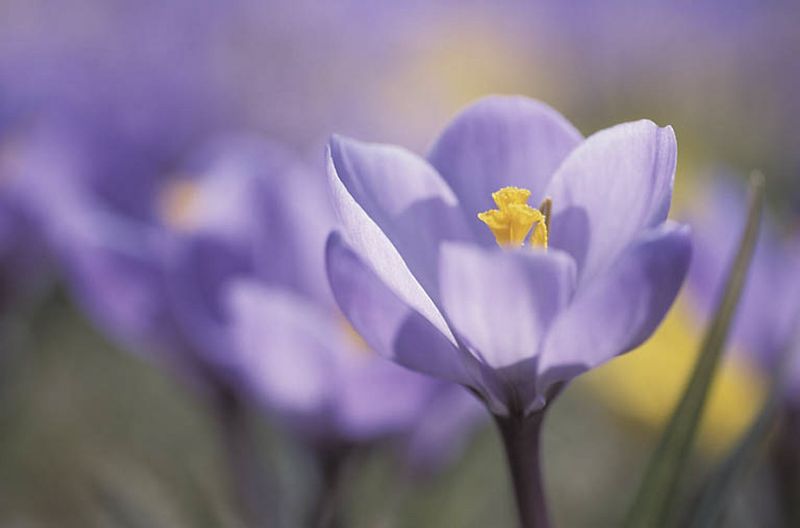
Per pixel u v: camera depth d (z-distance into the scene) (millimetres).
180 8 936
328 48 970
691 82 1128
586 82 1178
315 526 418
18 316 540
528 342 321
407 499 440
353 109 879
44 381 660
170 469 491
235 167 430
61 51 835
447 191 341
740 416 445
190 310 419
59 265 513
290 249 423
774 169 990
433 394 410
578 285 329
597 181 330
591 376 521
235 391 430
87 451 613
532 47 1181
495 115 350
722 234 447
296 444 421
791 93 1081
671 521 357
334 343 404
